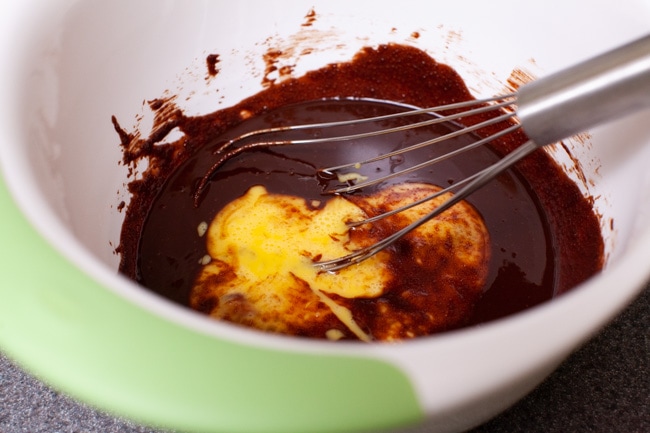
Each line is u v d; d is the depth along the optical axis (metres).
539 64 0.34
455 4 0.35
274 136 0.37
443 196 0.35
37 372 0.21
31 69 0.27
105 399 0.20
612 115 0.26
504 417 0.30
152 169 0.35
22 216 0.23
